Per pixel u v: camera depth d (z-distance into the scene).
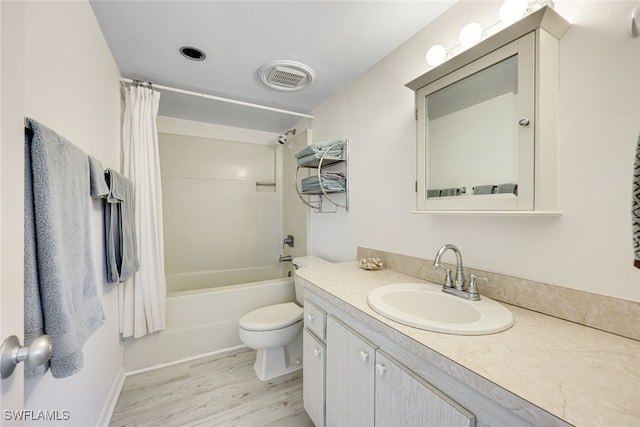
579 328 0.77
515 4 0.87
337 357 1.11
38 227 0.66
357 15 1.26
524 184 0.83
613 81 0.73
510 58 0.88
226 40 1.46
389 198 1.56
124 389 1.67
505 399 0.51
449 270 1.10
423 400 0.71
